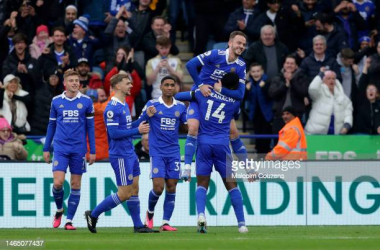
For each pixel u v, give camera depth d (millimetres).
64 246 31969
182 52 62875
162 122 40094
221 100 36500
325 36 57812
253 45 56500
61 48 55188
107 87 53875
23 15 60125
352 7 60031
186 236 36656
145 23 58625
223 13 59500
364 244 32438
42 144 50156
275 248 30859
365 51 57812
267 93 54188
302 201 47125
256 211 46844
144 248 30859
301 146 47156
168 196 41281
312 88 52562
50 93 53312
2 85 52344
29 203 46188
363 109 53656
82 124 41469
